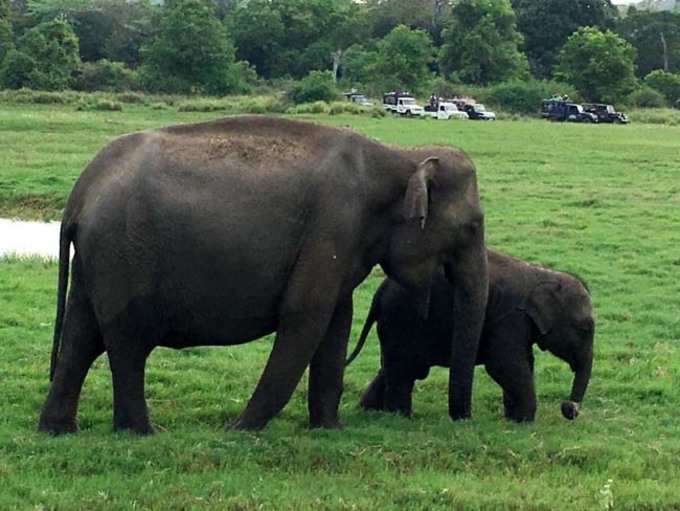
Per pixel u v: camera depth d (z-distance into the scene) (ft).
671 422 33.58
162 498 24.17
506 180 97.96
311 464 27.09
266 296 29.14
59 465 26.20
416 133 155.84
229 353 40.78
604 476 27.32
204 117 178.91
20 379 35.22
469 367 31.60
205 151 28.94
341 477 26.17
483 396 36.11
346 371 38.86
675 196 89.71
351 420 32.42
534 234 68.95
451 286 32.58
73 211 29.01
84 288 29.07
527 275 33.22
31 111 174.50
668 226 73.82
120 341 28.76
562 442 29.60
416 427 31.19
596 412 34.50
